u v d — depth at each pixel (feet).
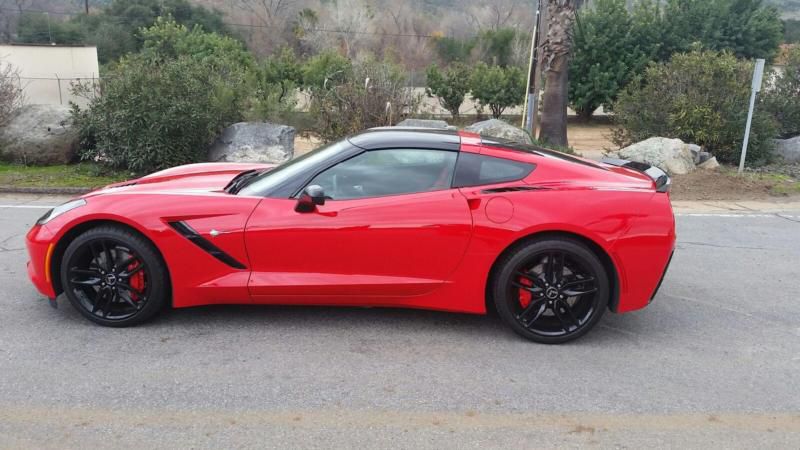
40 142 35.70
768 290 18.39
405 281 14.06
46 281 14.52
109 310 14.60
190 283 14.07
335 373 12.67
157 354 13.32
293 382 12.27
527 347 14.10
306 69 80.48
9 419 10.81
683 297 17.72
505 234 13.71
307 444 10.26
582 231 13.69
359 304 14.40
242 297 14.16
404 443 10.34
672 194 33.04
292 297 14.15
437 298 14.26
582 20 79.61
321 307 16.10
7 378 12.19
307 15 140.56
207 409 11.25
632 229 13.82
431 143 14.49
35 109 36.81
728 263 21.03
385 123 38.91
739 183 34.60
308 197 13.60
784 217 28.19
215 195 14.42
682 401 11.91
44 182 32.27
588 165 14.92
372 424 10.89
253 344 13.89
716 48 83.61
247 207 14.03
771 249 22.84
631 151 37.58
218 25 140.36
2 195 30.27
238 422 10.85
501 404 11.63
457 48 140.05
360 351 13.67
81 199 14.64
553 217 13.67
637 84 44.27
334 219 13.80
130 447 10.11
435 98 83.05
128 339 14.01
